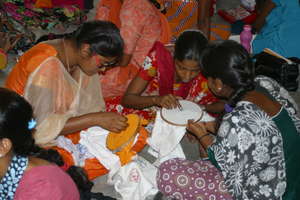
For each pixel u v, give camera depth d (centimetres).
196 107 262
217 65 195
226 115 198
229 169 200
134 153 260
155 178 257
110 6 301
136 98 269
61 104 246
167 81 271
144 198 251
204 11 331
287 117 199
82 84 259
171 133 252
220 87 203
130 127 255
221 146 198
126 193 253
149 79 272
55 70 230
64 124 243
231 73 191
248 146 191
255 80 219
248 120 190
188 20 349
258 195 200
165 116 254
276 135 192
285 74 349
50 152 212
